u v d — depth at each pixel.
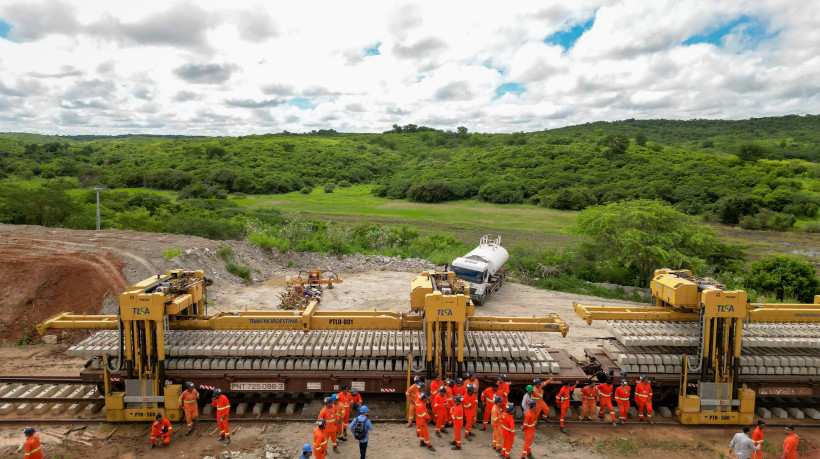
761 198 66.88
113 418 10.71
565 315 21.02
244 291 23.84
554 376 11.25
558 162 99.81
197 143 168.88
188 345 11.24
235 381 10.94
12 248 23.47
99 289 19.25
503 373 11.34
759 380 11.16
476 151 137.88
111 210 51.91
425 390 10.49
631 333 11.77
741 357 11.21
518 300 23.61
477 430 10.88
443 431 10.72
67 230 31.08
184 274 12.62
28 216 38.97
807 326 12.56
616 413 11.30
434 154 146.50
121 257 22.56
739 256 33.69
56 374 13.45
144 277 21.25
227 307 20.94
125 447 9.91
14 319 16.88
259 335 11.88
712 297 10.57
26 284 18.34
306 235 35.06
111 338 11.81
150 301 10.33
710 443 10.44
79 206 41.59
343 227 44.06
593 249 30.72
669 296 11.88
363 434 9.10
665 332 11.74
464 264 22.47
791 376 11.26
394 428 10.87
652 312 12.33
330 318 11.72
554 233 54.62
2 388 11.82
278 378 10.94
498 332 12.34
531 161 102.19
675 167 90.44
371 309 21.06
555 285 26.58
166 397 10.60
